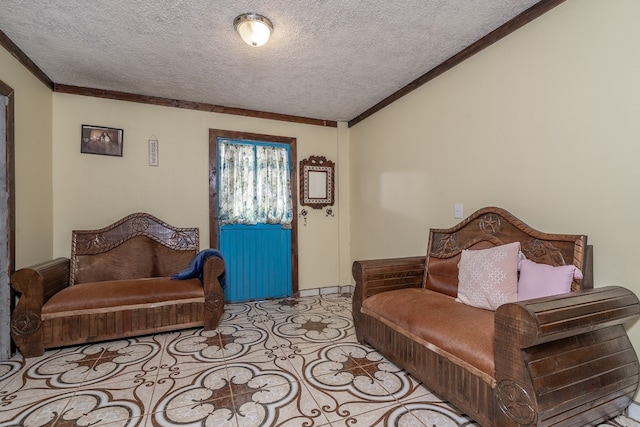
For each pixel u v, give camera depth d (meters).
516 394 1.27
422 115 2.95
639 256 1.52
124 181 3.27
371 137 3.77
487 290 1.86
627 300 1.48
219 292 2.81
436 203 2.79
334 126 4.26
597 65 1.67
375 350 2.34
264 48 2.43
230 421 1.53
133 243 3.16
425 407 1.64
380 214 3.61
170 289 2.68
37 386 1.86
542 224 1.96
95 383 1.89
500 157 2.21
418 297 2.14
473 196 2.43
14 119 2.35
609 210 1.63
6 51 2.26
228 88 3.18
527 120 2.03
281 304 3.66
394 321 2.00
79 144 3.11
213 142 3.63
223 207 3.70
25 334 2.24
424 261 2.61
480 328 1.59
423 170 2.95
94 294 2.47
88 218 3.13
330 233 4.23
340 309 3.44
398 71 2.84
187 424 1.51
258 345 2.44
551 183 1.90
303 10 1.97
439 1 1.91
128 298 2.52
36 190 2.70
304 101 3.55
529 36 2.01
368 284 2.40
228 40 2.31
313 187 4.11
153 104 3.39
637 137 1.52
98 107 3.18
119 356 2.26
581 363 1.35
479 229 2.27
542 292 1.66
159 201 3.40
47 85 2.90
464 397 1.52
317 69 2.78
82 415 1.58
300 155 4.06
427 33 2.25
